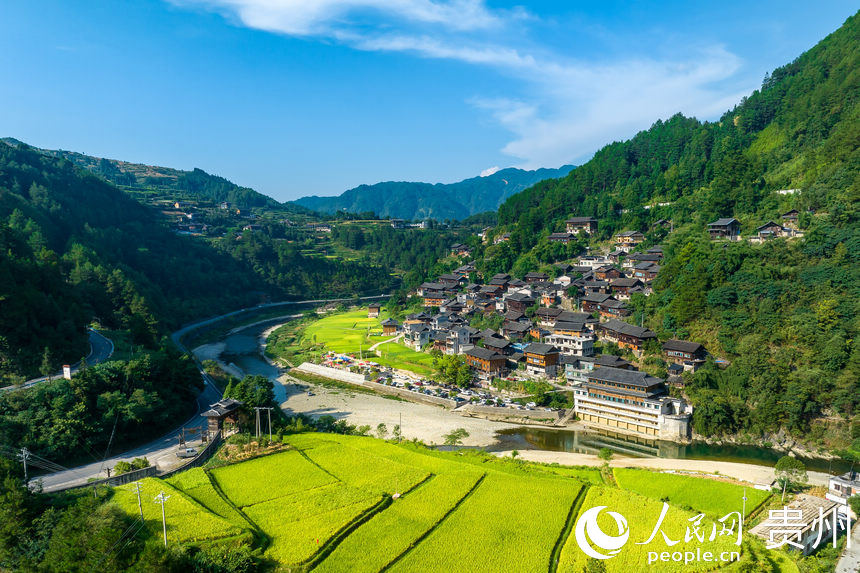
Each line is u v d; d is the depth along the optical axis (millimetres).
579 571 62094
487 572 62312
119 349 144500
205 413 108250
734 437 121562
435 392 159000
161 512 72750
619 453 118875
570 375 152375
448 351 188875
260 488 84750
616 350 161625
